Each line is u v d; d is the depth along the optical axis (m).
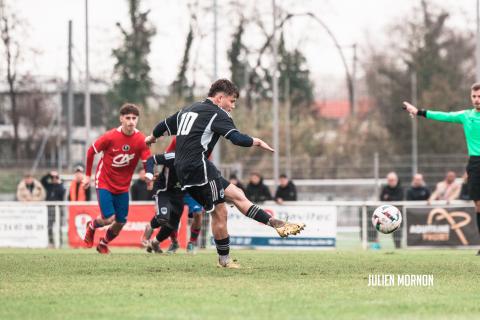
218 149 90.00
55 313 18.70
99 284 24.02
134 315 18.31
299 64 145.62
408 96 140.12
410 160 85.38
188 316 18.08
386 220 32.38
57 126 136.75
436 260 34.97
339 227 60.47
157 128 28.78
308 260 34.22
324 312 18.72
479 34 82.94
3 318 18.06
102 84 130.00
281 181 63.19
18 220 59.09
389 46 142.75
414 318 17.98
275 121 88.88
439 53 139.50
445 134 127.75
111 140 36.22
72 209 58.28
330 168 89.75
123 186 37.31
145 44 122.81
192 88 126.88
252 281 24.78
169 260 33.19
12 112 124.69
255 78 147.88
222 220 28.59
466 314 18.64
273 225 27.14
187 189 28.02
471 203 56.16
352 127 130.75
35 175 90.88
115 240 57.56
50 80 129.75
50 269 28.69
